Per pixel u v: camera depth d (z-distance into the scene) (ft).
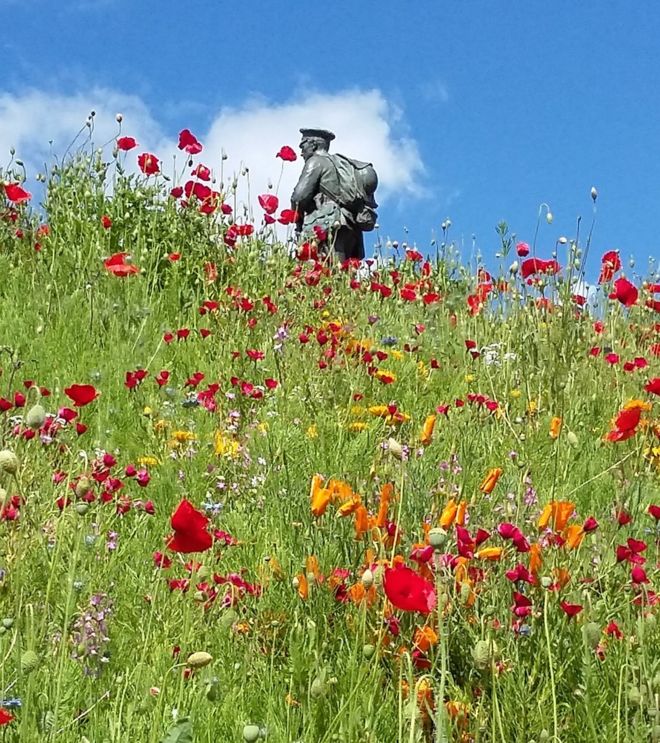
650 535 11.98
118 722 7.75
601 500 14.71
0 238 27.68
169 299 25.25
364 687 8.40
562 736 8.20
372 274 31.99
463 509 9.17
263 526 12.95
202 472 15.14
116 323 22.38
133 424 17.21
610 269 23.00
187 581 10.00
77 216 27.58
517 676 8.61
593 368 21.20
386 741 8.33
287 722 8.37
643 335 23.26
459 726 8.10
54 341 20.74
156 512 13.88
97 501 11.80
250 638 9.90
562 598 9.10
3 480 8.43
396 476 12.36
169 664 8.92
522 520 11.04
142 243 27.09
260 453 15.84
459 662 8.97
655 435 15.44
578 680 8.68
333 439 16.47
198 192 27.76
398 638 9.12
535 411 18.31
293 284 27.81
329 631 9.55
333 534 11.23
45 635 9.17
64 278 25.02
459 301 27.14
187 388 19.56
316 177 41.16
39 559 10.27
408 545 10.25
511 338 22.76
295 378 20.31
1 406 12.50
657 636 9.06
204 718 8.34
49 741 7.64
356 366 20.42
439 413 17.43
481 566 9.70
